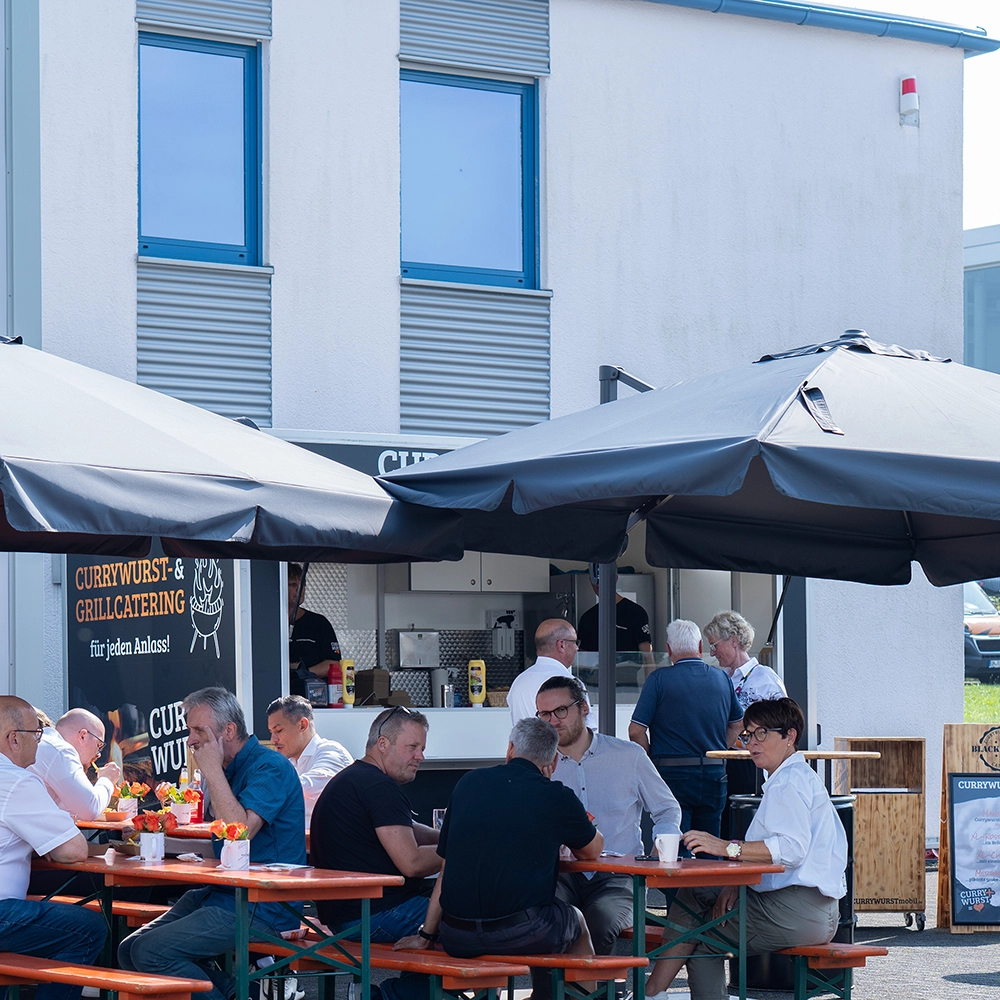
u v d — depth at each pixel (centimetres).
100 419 594
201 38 1236
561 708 768
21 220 1153
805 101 1428
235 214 1246
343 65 1269
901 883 1059
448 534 682
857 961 693
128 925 791
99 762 1079
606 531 784
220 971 670
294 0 1255
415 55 1294
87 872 728
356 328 1255
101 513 535
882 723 1430
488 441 759
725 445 537
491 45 1321
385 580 1307
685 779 980
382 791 681
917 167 1472
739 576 1345
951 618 1467
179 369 1197
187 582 1045
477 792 647
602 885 748
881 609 1438
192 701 678
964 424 582
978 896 1057
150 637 1062
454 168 1322
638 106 1368
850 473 527
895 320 1452
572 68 1348
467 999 654
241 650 1026
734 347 1384
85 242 1173
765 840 682
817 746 1327
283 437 1190
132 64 1197
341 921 683
